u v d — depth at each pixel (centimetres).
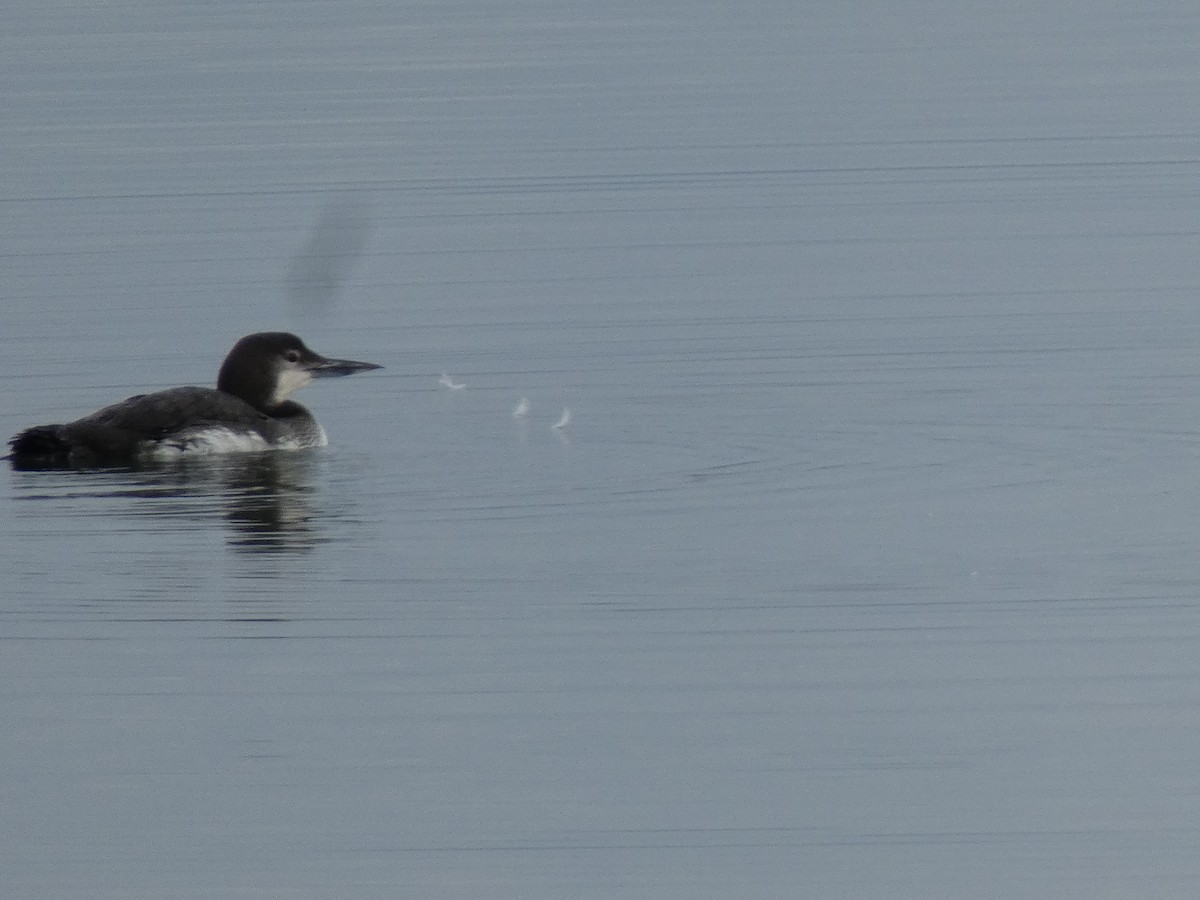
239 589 1380
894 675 1235
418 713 1202
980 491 1548
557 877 1038
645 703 1207
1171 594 1334
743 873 1042
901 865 1045
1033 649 1265
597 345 2002
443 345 2022
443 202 2573
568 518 1505
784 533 1466
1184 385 1811
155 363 1991
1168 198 2508
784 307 2116
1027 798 1100
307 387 1908
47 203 2600
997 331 2005
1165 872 1035
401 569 1409
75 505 1553
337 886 1034
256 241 2412
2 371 1970
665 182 2652
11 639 1316
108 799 1118
